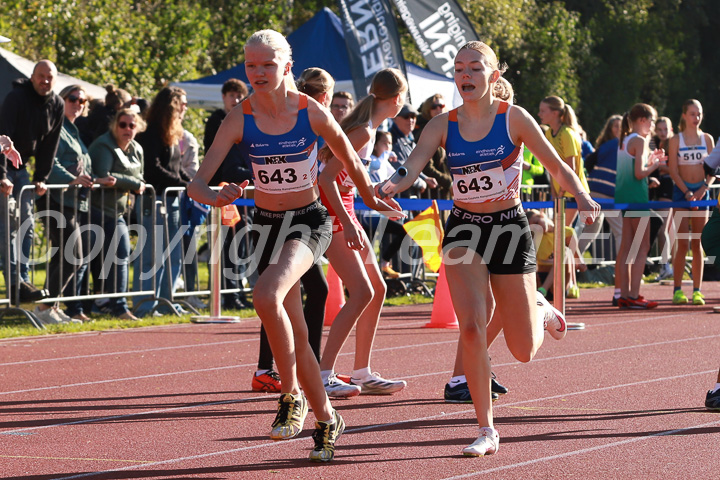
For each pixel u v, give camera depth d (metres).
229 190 7.89
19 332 17.05
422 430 9.66
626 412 10.44
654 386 12.04
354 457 8.52
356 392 11.51
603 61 66.38
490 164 8.70
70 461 8.44
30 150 17.25
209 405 11.05
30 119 17.06
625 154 20.86
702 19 73.00
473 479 7.72
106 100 20.94
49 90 17.14
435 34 28.31
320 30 30.56
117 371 13.48
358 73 26.00
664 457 8.42
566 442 9.04
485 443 8.49
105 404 11.12
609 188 23.55
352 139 10.93
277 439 8.35
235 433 9.58
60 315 18.53
